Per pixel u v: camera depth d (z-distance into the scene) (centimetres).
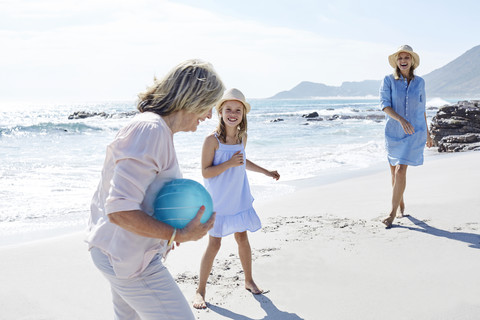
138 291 183
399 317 290
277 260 406
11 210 645
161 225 168
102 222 179
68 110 9869
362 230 489
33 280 376
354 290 336
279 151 1490
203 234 182
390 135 514
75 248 466
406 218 528
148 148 166
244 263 348
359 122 3788
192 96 182
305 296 331
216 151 331
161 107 181
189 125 192
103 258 180
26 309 322
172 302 186
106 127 2927
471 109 1708
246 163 365
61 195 749
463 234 455
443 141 1567
